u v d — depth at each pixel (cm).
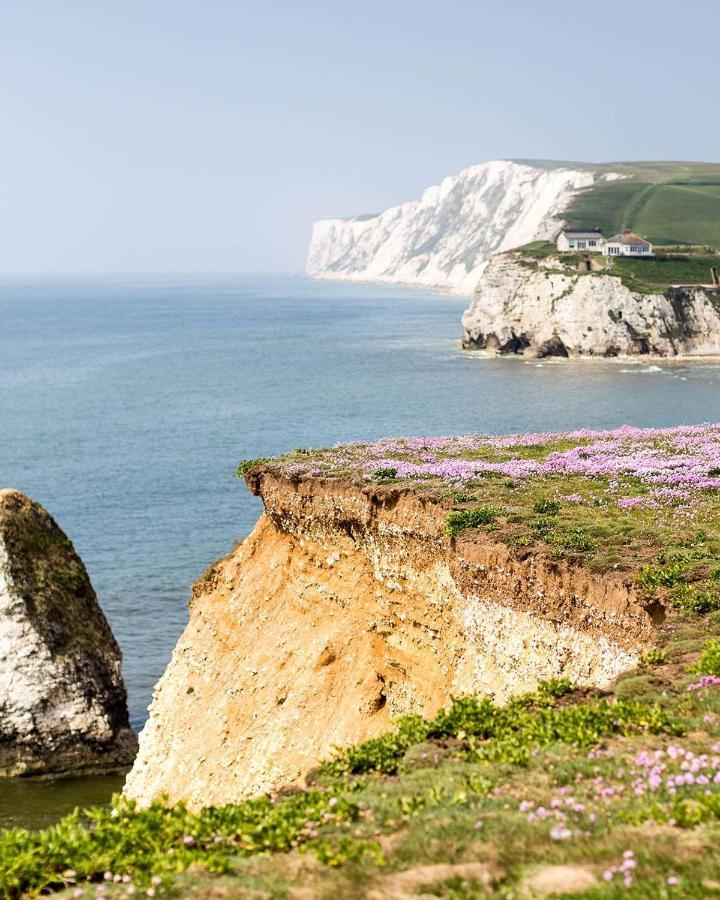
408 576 3344
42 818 4181
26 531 5050
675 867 1233
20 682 4738
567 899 1169
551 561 2777
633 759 1659
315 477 3778
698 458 3931
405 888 1264
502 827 1395
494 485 3575
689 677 2062
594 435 4662
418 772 1697
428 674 3228
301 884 1310
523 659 2800
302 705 3447
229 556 4188
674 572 2580
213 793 3547
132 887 1333
